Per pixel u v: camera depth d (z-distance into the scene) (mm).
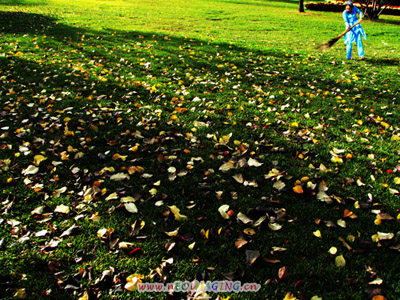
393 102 5172
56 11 14883
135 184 3043
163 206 2752
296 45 9828
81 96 5211
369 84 6090
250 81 6156
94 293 1987
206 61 7473
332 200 2771
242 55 8188
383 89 5844
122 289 2023
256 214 2660
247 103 5012
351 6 7582
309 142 3797
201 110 4727
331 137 3947
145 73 6547
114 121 4348
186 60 7500
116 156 3426
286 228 2512
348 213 2590
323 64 7551
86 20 12883
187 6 20266
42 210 2697
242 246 2326
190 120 4383
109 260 2238
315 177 3084
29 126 4172
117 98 5168
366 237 2422
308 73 6781
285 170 3227
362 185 2998
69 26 11367
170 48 8664
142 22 13266
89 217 2646
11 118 4418
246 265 2193
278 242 2383
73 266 2197
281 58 8023
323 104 5035
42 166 3285
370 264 2180
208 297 1924
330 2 22141
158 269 2127
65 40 9219
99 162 3404
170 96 5277
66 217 2658
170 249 2289
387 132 4117
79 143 3779
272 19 16125
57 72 6398
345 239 2408
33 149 3629
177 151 3564
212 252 2293
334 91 5695
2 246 2340
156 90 5500
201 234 2436
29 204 2797
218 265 2197
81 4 18062
